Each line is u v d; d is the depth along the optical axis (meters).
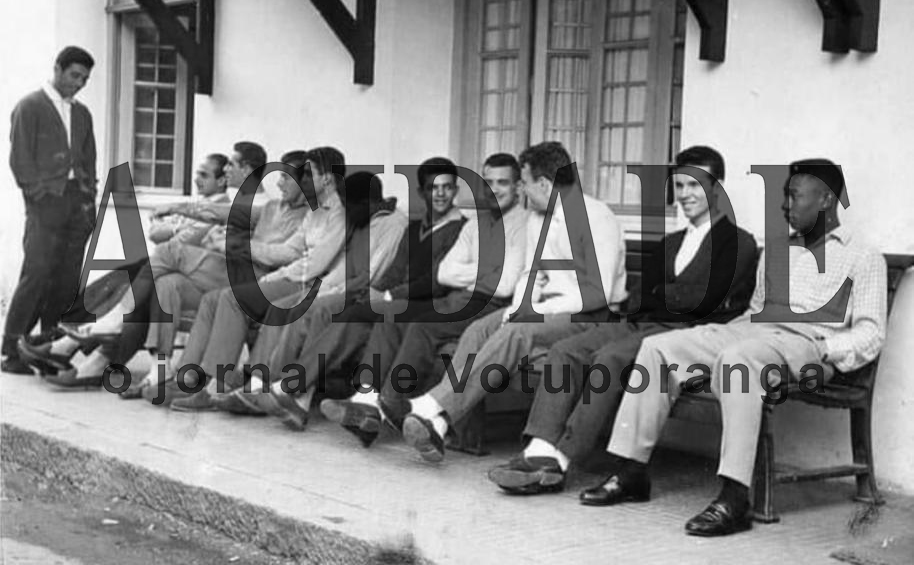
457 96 7.67
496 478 5.30
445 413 5.64
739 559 4.48
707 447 6.07
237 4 8.41
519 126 7.36
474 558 4.48
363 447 6.21
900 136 5.29
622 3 6.95
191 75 9.27
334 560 4.77
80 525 5.49
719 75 5.91
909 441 5.30
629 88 6.94
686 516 5.06
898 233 5.30
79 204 8.45
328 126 7.87
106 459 5.93
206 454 5.97
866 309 5.05
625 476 5.23
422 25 7.59
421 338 5.98
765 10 5.72
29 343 7.87
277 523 5.03
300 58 8.02
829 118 5.52
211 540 5.25
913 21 5.23
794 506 5.18
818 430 5.58
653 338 5.16
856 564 4.43
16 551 5.11
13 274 9.95
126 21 9.61
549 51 7.23
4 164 10.04
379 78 7.55
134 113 9.62
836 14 5.36
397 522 4.89
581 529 4.85
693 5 5.82
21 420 6.66
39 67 9.68
